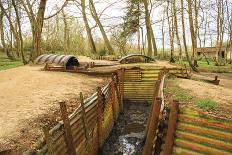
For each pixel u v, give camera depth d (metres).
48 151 6.25
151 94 20.62
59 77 16.80
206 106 10.68
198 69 30.67
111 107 14.98
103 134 12.48
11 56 37.59
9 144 6.51
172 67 21.03
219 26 43.22
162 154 6.65
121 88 18.39
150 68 20.62
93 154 10.58
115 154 11.91
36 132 7.39
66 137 7.48
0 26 44.03
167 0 37.16
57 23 57.38
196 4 35.41
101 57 35.84
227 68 33.50
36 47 27.70
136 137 13.92
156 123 6.83
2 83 14.28
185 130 6.30
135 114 18.19
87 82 16.09
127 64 24.16
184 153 6.20
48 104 10.09
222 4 43.62
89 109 9.93
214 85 17.48
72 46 59.69
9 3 37.53
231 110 10.52
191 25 30.00
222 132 5.95
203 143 6.08
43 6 27.50
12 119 8.15
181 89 14.44
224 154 5.84
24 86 13.39
